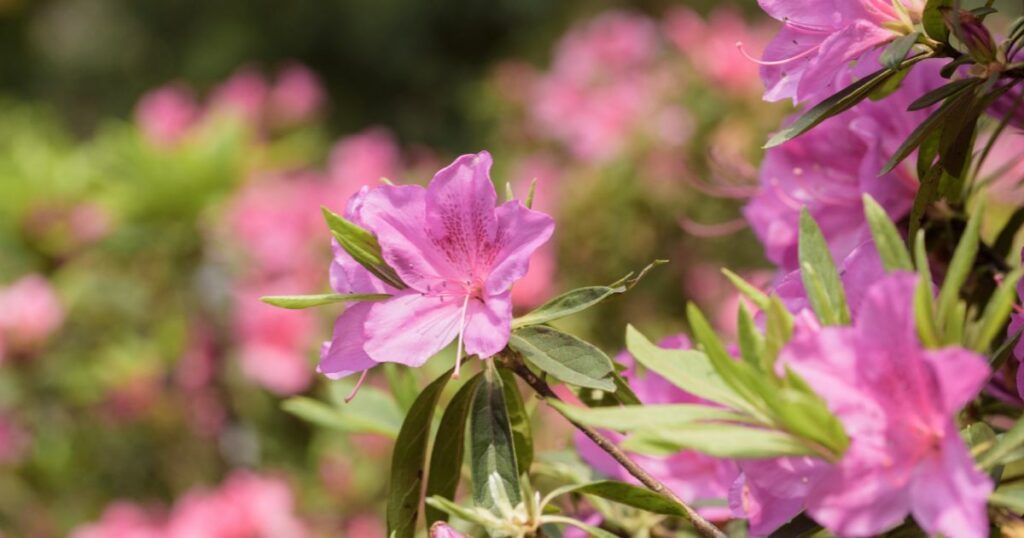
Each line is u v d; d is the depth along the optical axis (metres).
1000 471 0.78
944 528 0.73
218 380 1.98
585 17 4.06
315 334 1.96
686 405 0.76
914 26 0.84
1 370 1.98
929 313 0.74
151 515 1.96
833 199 0.92
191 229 1.97
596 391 0.89
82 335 2.03
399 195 0.84
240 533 1.75
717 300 1.95
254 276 2.00
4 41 5.37
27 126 2.21
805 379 0.75
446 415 0.86
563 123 2.47
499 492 0.83
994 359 0.81
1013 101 0.92
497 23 4.91
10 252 2.01
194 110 2.26
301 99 2.36
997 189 1.13
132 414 1.97
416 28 4.92
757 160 1.91
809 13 0.85
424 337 0.83
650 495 0.83
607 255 2.02
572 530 0.94
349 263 0.85
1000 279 0.89
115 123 5.16
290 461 1.98
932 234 0.92
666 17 3.62
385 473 1.86
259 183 2.11
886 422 0.74
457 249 0.84
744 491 0.80
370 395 1.04
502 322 0.82
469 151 4.67
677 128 2.03
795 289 0.83
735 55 2.03
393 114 4.96
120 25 5.34
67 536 1.98
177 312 2.00
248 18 5.04
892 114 0.90
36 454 1.99
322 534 1.87
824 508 0.74
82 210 1.99
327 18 4.95
